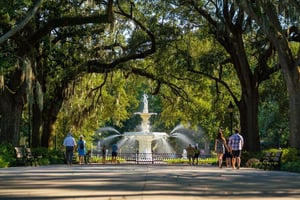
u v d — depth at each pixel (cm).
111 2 3053
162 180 1595
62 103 4022
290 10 2717
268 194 1170
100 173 2027
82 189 1248
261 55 3778
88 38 3825
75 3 3272
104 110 5078
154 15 4078
